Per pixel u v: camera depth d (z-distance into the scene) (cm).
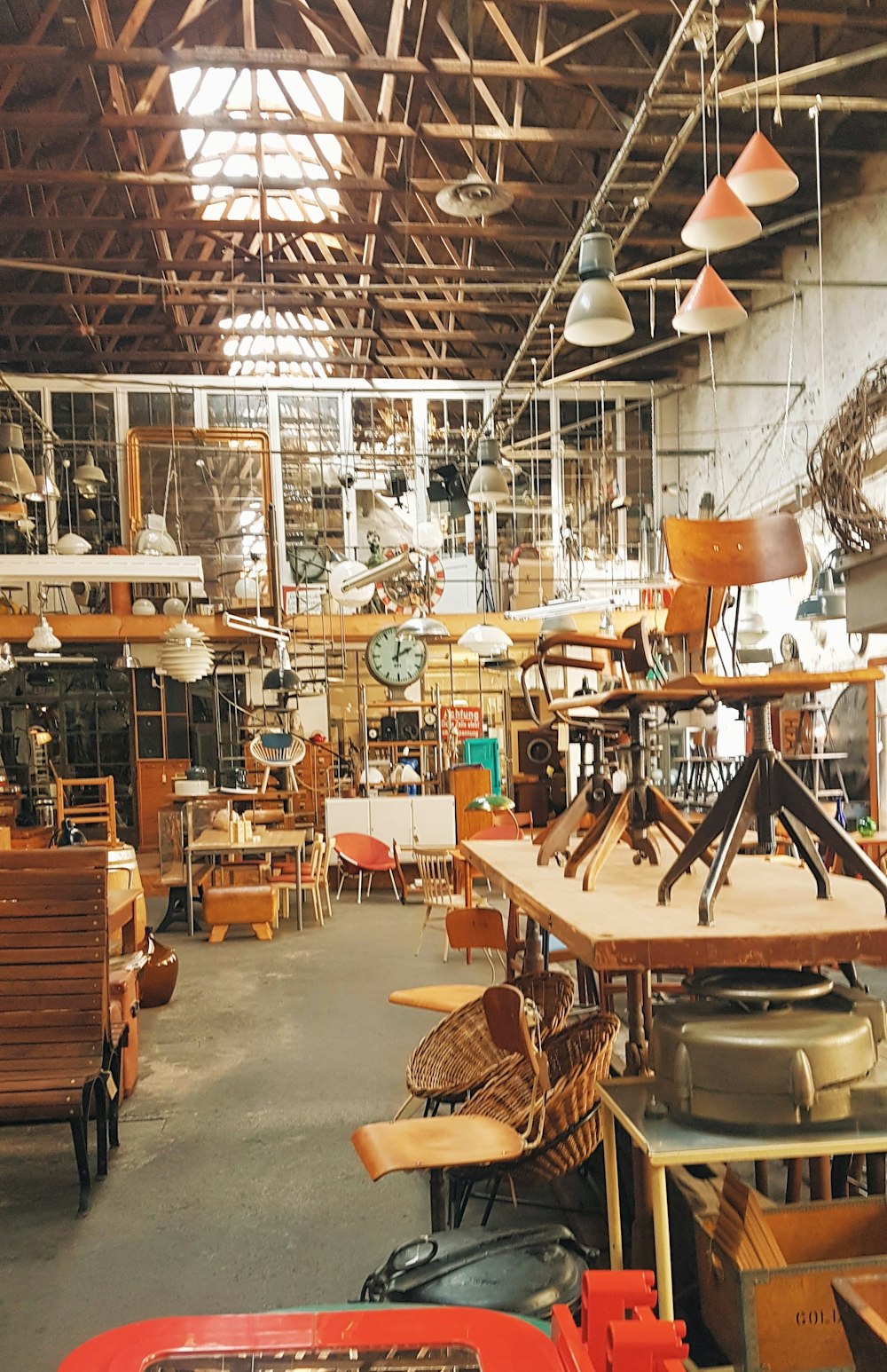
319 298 1211
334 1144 362
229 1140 369
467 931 447
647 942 180
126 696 1470
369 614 1260
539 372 1069
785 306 1053
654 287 905
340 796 1209
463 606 1392
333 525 1402
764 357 1116
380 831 1041
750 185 418
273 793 1155
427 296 1361
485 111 984
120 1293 258
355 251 1379
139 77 952
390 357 1432
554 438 1423
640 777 289
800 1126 182
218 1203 314
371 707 1313
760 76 767
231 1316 115
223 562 1370
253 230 1012
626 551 1409
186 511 1377
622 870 292
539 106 938
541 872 291
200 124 802
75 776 1459
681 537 268
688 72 735
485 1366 105
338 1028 521
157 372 1684
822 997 208
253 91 830
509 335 1308
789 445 1036
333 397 1416
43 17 729
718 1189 218
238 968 680
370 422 1426
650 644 281
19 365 1442
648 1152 176
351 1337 111
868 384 201
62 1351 231
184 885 834
